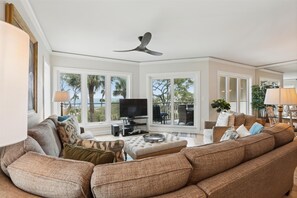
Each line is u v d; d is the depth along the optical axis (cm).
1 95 66
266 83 787
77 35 372
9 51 69
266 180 157
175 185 100
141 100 593
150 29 342
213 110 579
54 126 267
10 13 183
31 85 264
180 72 593
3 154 117
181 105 609
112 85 602
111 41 410
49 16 288
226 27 333
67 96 430
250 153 155
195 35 375
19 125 73
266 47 464
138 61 618
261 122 389
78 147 134
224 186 115
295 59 608
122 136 544
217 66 595
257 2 248
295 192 223
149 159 106
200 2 248
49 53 472
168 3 250
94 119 571
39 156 108
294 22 313
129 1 246
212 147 132
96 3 250
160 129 616
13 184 104
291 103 262
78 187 85
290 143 205
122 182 89
